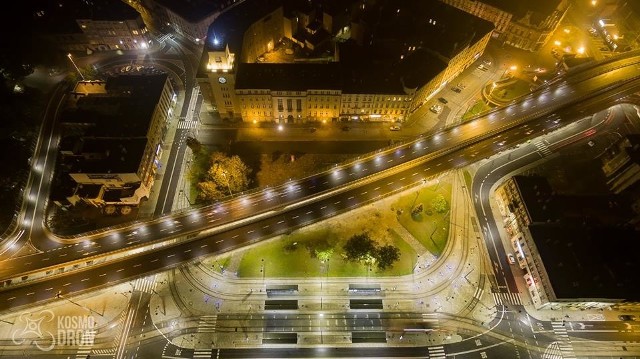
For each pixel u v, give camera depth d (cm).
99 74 17900
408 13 17800
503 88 17250
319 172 14700
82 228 13162
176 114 16662
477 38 17238
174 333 11131
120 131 13975
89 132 14000
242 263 12375
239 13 17175
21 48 16900
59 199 13250
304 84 15062
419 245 12888
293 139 15875
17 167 13925
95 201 13300
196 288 11906
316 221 13225
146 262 12350
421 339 11169
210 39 14550
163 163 15050
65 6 18325
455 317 11538
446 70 16412
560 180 14388
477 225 13438
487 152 15188
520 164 14862
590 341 11194
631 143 13538
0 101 14962
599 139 15500
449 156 15112
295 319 11438
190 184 14275
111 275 12069
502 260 12656
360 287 11931
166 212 13662
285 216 13388
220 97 15350
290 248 12606
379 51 16750
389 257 12319
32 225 13162
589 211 12925
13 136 14462
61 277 12031
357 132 16162
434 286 12062
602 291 10862
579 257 11425
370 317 11512
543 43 18738
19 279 11981
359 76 15575
